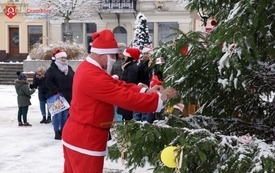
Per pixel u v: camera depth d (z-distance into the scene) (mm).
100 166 3053
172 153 2361
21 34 35156
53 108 8289
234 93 3199
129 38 34094
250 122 3344
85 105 2963
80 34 34500
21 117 10547
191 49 2965
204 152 2465
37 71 10695
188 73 2996
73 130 3018
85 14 30859
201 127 3092
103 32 3035
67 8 28891
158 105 2824
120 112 7297
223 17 3154
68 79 8250
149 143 2553
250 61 2455
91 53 3047
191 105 3400
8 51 35438
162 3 33281
